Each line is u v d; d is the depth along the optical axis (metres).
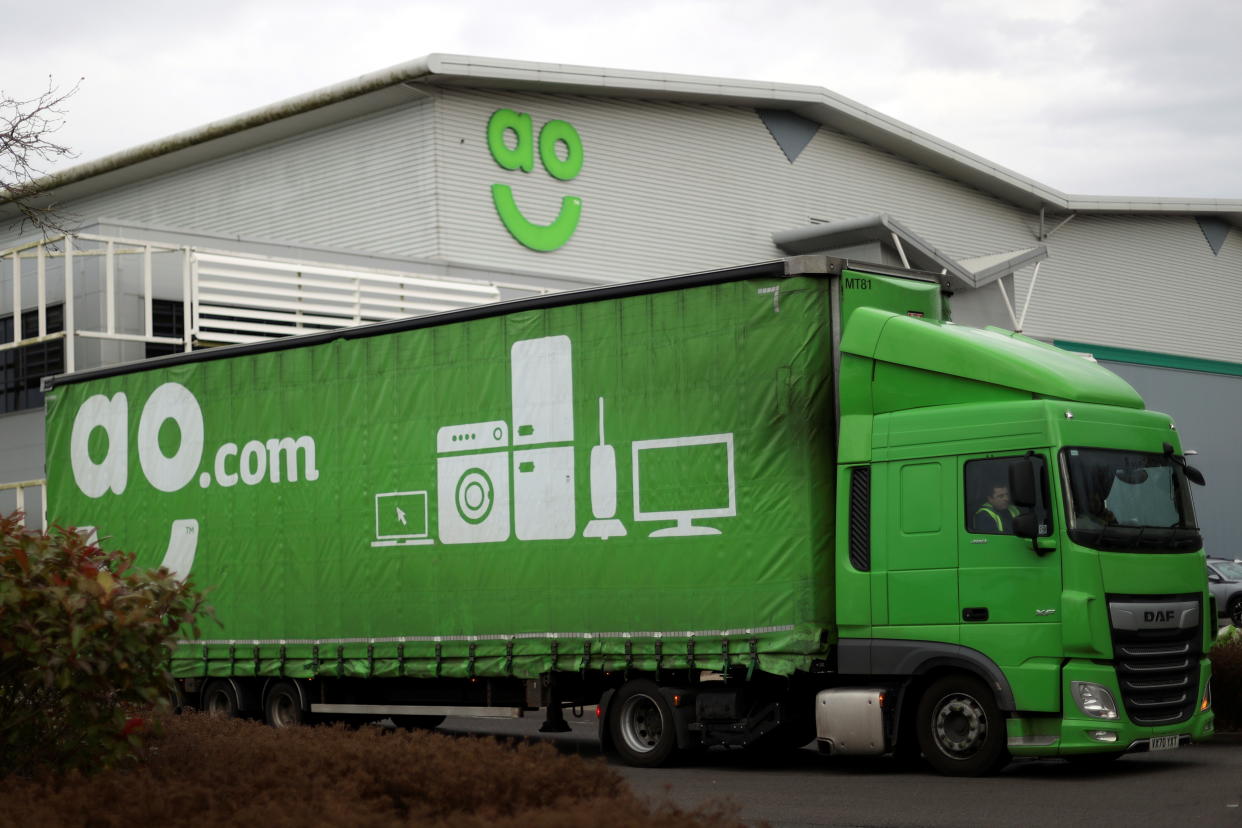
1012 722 12.48
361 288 30.75
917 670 12.88
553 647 14.73
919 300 14.23
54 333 28.12
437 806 8.05
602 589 14.42
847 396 13.43
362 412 16.48
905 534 13.01
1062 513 12.34
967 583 12.67
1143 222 58.88
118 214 45.19
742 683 14.01
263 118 39.81
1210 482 47.72
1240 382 49.38
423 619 15.77
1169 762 13.98
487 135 39.34
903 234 41.53
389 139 39.22
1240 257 62.47
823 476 13.41
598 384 14.59
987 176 51.81
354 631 16.34
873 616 13.09
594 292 14.68
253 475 17.48
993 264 43.59
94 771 9.16
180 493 18.22
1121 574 12.46
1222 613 35.22
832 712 13.25
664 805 7.59
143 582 9.35
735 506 13.64
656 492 14.12
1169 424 13.58
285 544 17.09
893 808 11.18
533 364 15.08
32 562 9.12
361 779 8.52
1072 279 56.06
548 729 15.06
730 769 14.14
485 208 39.09
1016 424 12.62
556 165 40.69
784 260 13.54
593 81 40.44
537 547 14.91
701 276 13.99
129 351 28.14
